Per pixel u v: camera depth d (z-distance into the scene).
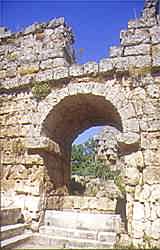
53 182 13.47
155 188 10.43
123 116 11.34
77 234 11.37
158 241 9.94
